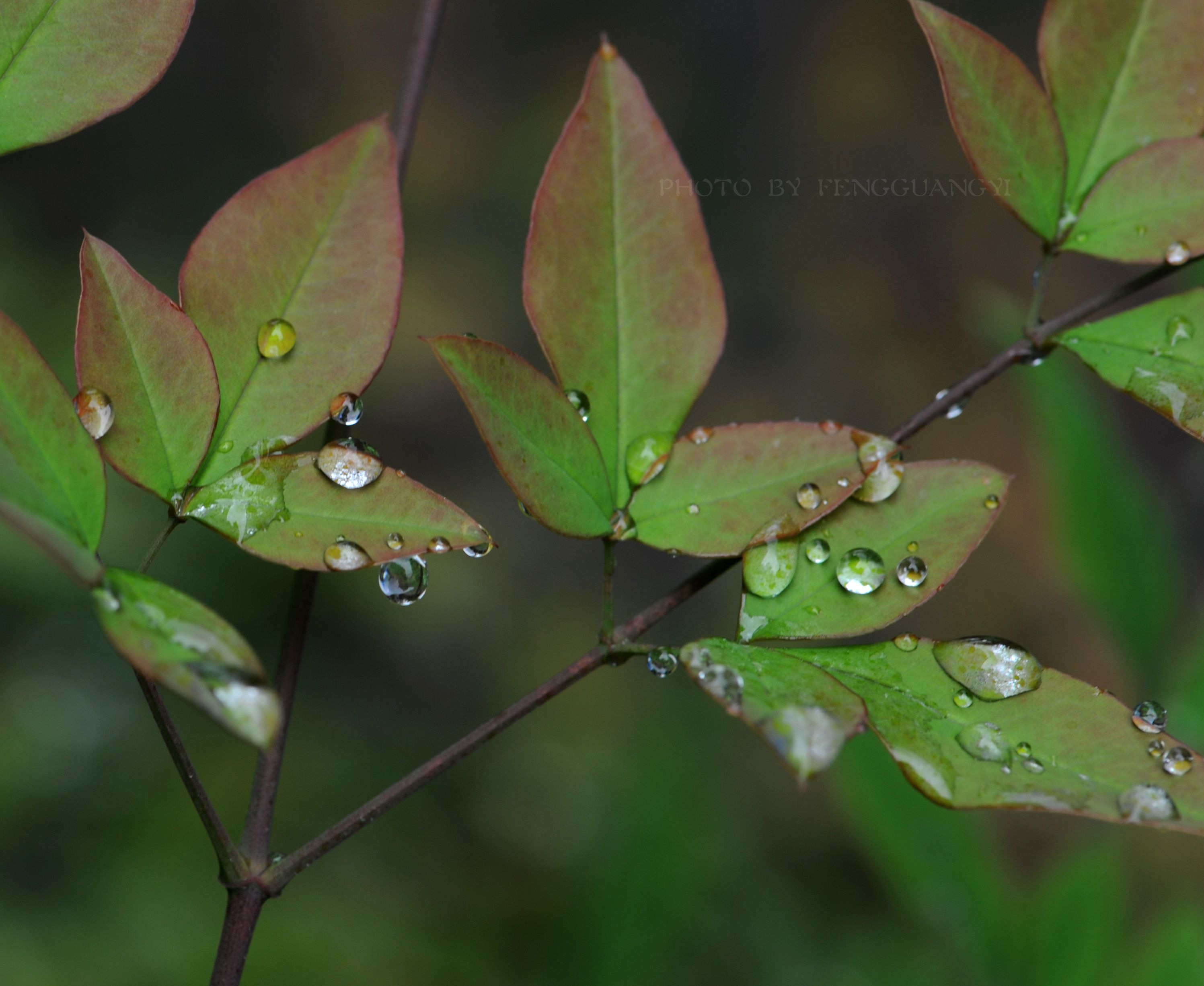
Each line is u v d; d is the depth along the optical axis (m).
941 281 2.32
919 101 2.49
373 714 1.62
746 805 1.42
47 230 2.01
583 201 0.47
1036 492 1.86
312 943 1.16
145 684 0.46
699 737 1.44
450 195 2.39
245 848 0.46
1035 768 0.45
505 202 2.39
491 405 0.46
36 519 0.44
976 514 0.47
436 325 2.20
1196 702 0.54
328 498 0.46
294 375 0.46
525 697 0.46
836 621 0.46
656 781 0.76
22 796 1.24
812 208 2.46
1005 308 0.65
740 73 2.62
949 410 0.47
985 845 0.55
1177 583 0.55
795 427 0.47
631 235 0.47
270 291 0.46
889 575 0.46
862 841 0.56
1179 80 0.48
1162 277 0.48
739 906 1.19
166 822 1.27
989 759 0.45
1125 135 0.48
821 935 1.21
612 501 0.47
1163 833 1.26
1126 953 0.55
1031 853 1.30
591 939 0.72
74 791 1.27
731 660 0.45
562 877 1.39
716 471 0.47
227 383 0.46
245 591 1.54
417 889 1.32
